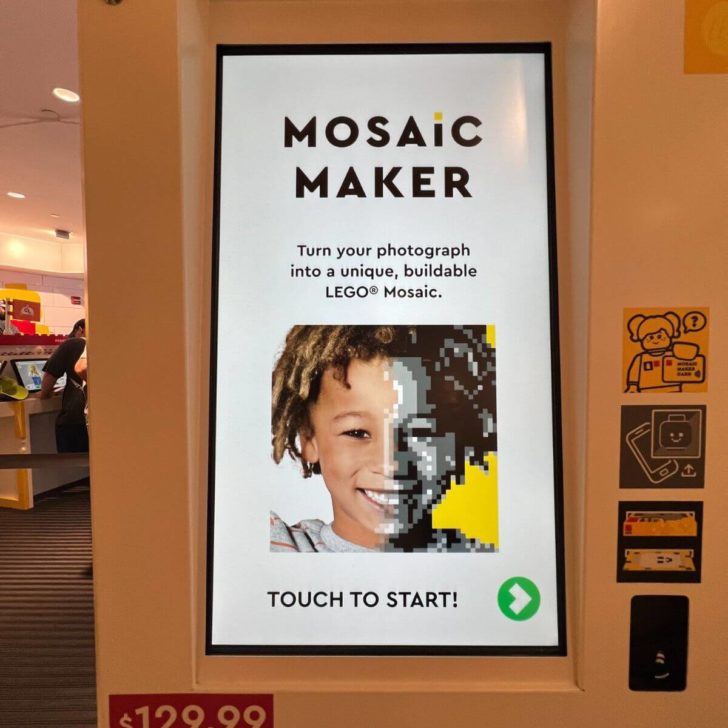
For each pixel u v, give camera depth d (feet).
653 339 3.05
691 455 3.08
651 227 3.02
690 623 3.13
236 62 3.33
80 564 10.79
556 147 3.28
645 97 2.98
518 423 3.24
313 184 3.28
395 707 3.13
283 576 3.20
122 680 3.13
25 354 16.80
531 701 3.13
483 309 3.26
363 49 3.31
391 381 3.26
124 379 3.04
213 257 3.26
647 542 3.10
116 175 2.99
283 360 3.26
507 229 3.27
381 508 3.23
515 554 3.21
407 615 3.19
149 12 2.95
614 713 3.14
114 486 3.07
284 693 3.13
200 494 3.19
